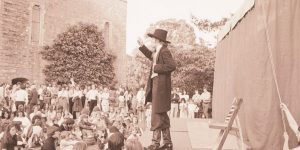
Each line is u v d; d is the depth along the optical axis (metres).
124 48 47.75
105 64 39.09
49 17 38.19
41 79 36.56
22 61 35.28
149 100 7.11
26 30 35.72
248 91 7.54
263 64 6.88
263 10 6.92
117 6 46.75
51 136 8.70
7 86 23.62
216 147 5.95
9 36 34.28
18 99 20.53
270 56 6.78
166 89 6.87
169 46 35.88
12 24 34.56
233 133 8.59
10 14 34.41
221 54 11.67
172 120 12.16
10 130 11.61
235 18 9.26
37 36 37.12
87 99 26.09
